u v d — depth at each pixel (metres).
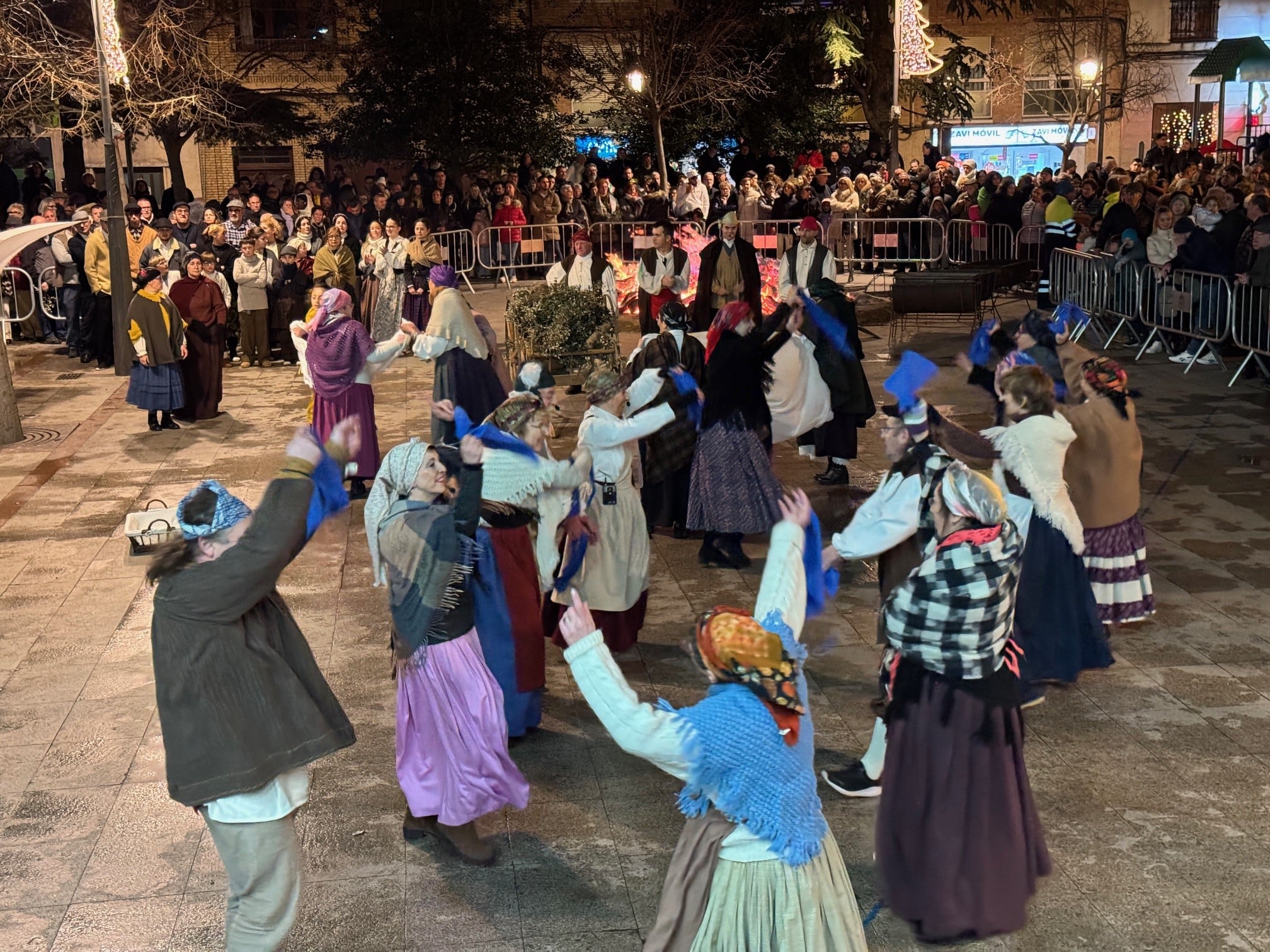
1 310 11.52
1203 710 5.71
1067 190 20.06
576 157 25.61
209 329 12.05
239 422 12.18
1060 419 5.44
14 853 4.81
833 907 3.42
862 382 9.15
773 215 22.62
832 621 6.88
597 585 6.14
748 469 7.54
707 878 3.38
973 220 19.91
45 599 7.54
